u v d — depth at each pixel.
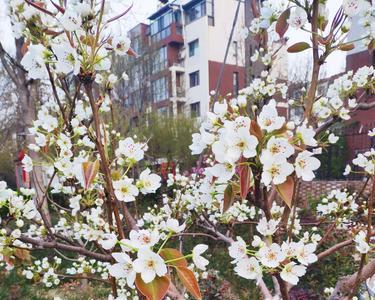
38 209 1.43
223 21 21.25
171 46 22.42
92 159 1.62
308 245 0.96
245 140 0.83
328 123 1.71
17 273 4.89
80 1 0.98
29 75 1.08
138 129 10.30
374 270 1.29
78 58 0.92
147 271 0.78
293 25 1.24
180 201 2.62
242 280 4.79
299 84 7.60
